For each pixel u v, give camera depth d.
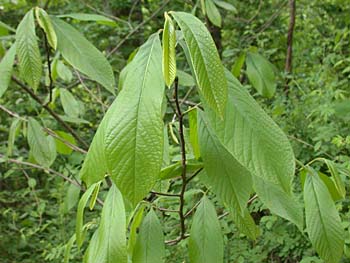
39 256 2.81
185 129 0.87
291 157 0.58
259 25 3.58
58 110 3.10
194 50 0.51
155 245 0.79
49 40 0.89
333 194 0.90
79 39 0.95
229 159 0.67
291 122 2.10
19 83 1.44
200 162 0.73
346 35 2.61
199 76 0.51
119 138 0.50
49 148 1.39
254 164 0.56
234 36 3.32
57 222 2.78
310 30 3.28
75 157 2.40
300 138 2.06
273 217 1.70
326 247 0.78
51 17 0.96
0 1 2.96
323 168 1.98
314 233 0.78
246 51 1.57
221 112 0.51
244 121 0.57
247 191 0.67
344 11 3.18
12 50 0.94
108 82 0.95
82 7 3.76
